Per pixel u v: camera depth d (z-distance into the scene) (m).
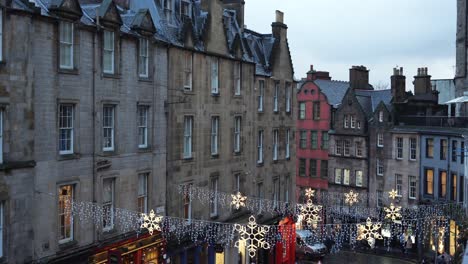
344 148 55.50
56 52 20.02
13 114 18.22
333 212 48.62
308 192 36.78
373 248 46.34
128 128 23.98
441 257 39.50
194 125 28.94
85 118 21.48
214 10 30.72
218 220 31.36
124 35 23.45
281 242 36.16
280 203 38.97
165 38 26.97
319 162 58.31
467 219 35.09
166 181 26.78
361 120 53.94
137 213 24.05
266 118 37.50
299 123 60.03
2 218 18.17
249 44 37.56
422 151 47.78
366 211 46.44
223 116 31.78
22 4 18.84
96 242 22.23
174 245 27.48
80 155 21.28
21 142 18.59
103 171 22.55
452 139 44.22
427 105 51.50
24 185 18.78
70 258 20.88
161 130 26.27
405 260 43.16
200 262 30.06
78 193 21.27
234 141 33.25
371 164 52.84
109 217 23.27
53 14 20.05
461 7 45.09
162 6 28.45
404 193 49.38
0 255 18.08
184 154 28.41
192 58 28.56
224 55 31.53
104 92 22.44
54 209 20.22
